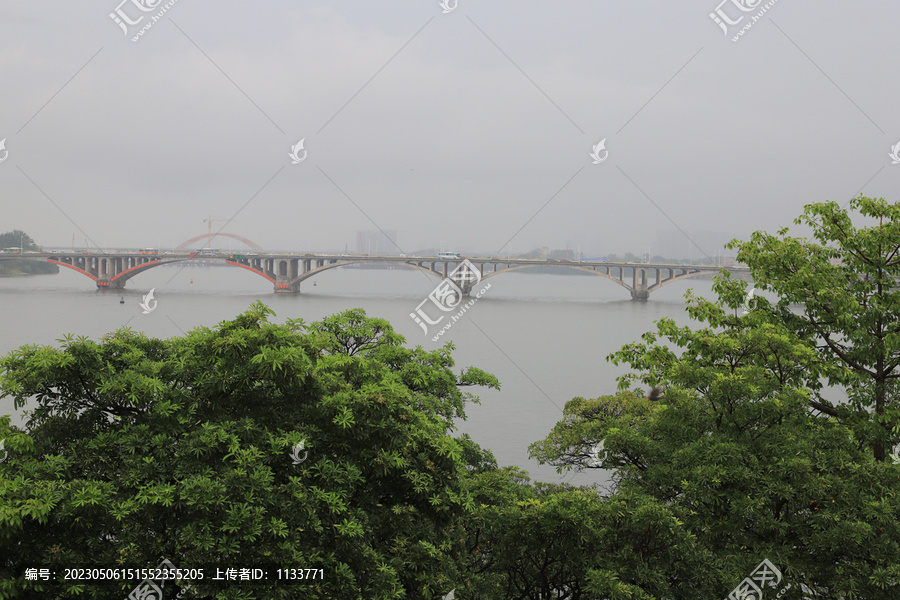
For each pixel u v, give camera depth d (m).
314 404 13.95
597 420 25.89
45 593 10.48
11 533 10.02
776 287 23.22
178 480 11.57
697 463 16.97
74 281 170.50
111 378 12.65
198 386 13.24
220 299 133.00
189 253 153.00
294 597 11.30
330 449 13.57
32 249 179.75
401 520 13.84
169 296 133.38
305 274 161.88
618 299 192.50
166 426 12.43
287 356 12.70
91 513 10.74
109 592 10.65
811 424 19.94
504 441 45.75
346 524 12.20
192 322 84.00
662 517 14.65
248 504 11.33
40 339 66.12
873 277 22.56
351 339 24.89
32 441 11.69
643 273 174.12
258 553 11.23
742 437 17.78
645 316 138.12
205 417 12.94
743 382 17.11
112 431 12.45
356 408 13.68
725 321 22.67
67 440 12.50
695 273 168.62
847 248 22.55
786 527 16.17
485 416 52.94
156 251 145.75
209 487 11.16
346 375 16.45
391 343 24.73
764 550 15.62
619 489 18.80
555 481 37.12
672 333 20.55
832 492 15.94
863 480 16.45
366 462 13.70
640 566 14.60
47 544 10.73
